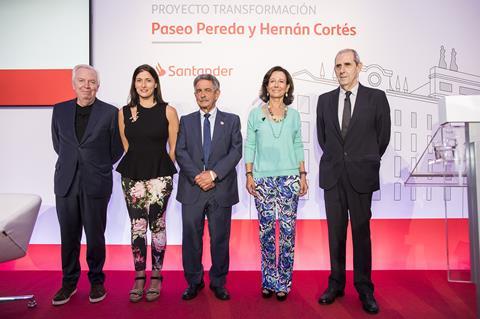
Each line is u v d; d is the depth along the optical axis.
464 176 2.54
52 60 3.72
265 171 2.82
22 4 3.74
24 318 2.49
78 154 2.80
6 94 3.71
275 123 2.85
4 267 3.72
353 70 2.71
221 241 2.84
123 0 3.76
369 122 2.68
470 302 2.73
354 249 2.68
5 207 2.72
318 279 3.37
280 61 3.77
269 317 2.48
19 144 3.74
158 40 3.77
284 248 2.81
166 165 2.83
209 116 2.92
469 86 3.76
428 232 3.74
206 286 3.14
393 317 2.46
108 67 3.74
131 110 2.88
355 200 2.65
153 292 2.79
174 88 3.77
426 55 3.76
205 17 3.78
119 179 3.74
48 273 3.58
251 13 3.78
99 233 2.85
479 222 1.83
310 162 3.74
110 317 2.49
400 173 3.74
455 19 3.77
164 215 2.89
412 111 3.75
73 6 3.73
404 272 3.57
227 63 3.78
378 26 3.77
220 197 2.81
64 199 2.80
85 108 2.90
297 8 3.78
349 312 2.56
